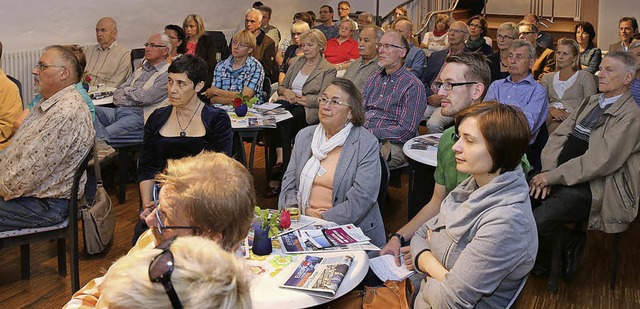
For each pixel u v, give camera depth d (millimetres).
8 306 3188
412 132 4148
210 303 833
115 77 6164
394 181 4246
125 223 4324
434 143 3637
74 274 3176
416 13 10672
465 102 2693
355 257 2207
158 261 864
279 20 9500
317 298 1931
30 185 3020
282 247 2273
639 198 3340
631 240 4219
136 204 4703
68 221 3168
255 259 2174
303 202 2953
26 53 6117
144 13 7082
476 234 1964
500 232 1903
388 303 2088
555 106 4824
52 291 3361
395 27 6590
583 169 3275
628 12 9688
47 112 3107
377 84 4309
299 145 3043
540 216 3352
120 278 866
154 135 3221
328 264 2102
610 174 3309
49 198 3115
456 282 1945
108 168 5258
